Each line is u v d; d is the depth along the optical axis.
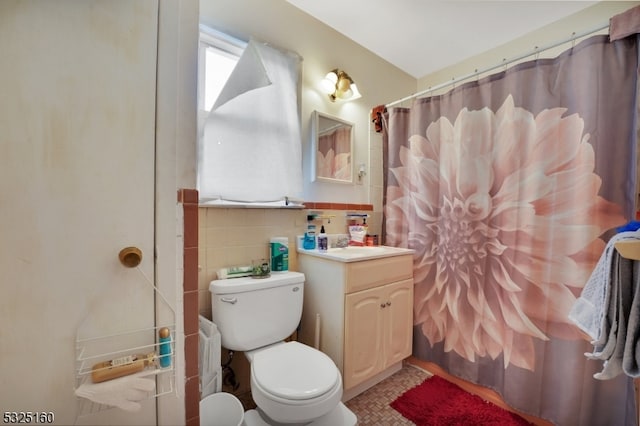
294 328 1.47
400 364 1.83
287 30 1.68
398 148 2.00
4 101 0.56
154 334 0.72
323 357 1.21
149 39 0.70
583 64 1.20
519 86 1.40
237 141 1.39
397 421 1.38
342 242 1.89
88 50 0.63
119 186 0.67
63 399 0.62
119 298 0.67
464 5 1.68
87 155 0.63
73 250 0.62
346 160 2.00
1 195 0.56
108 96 0.65
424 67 2.40
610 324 0.71
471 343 1.59
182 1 0.77
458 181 1.65
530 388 1.34
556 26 1.81
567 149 1.25
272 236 1.63
